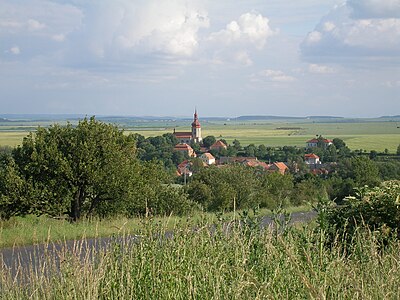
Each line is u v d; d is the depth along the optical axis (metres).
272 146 148.62
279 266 5.75
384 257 6.56
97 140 25.17
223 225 7.20
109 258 6.40
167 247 6.45
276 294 5.20
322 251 5.98
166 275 5.88
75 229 14.98
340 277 5.58
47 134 25.41
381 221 8.71
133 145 27.47
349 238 8.20
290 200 36.19
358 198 9.34
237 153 120.38
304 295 5.18
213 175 36.00
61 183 24.59
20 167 24.67
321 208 7.69
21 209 24.48
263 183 37.09
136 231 7.21
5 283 6.48
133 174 25.70
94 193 25.44
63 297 5.87
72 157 24.67
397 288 5.49
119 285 6.03
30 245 13.02
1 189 23.91
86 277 6.02
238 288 4.96
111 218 25.08
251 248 6.48
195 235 6.65
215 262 5.84
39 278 6.50
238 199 35.75
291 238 6.38
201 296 5.58
